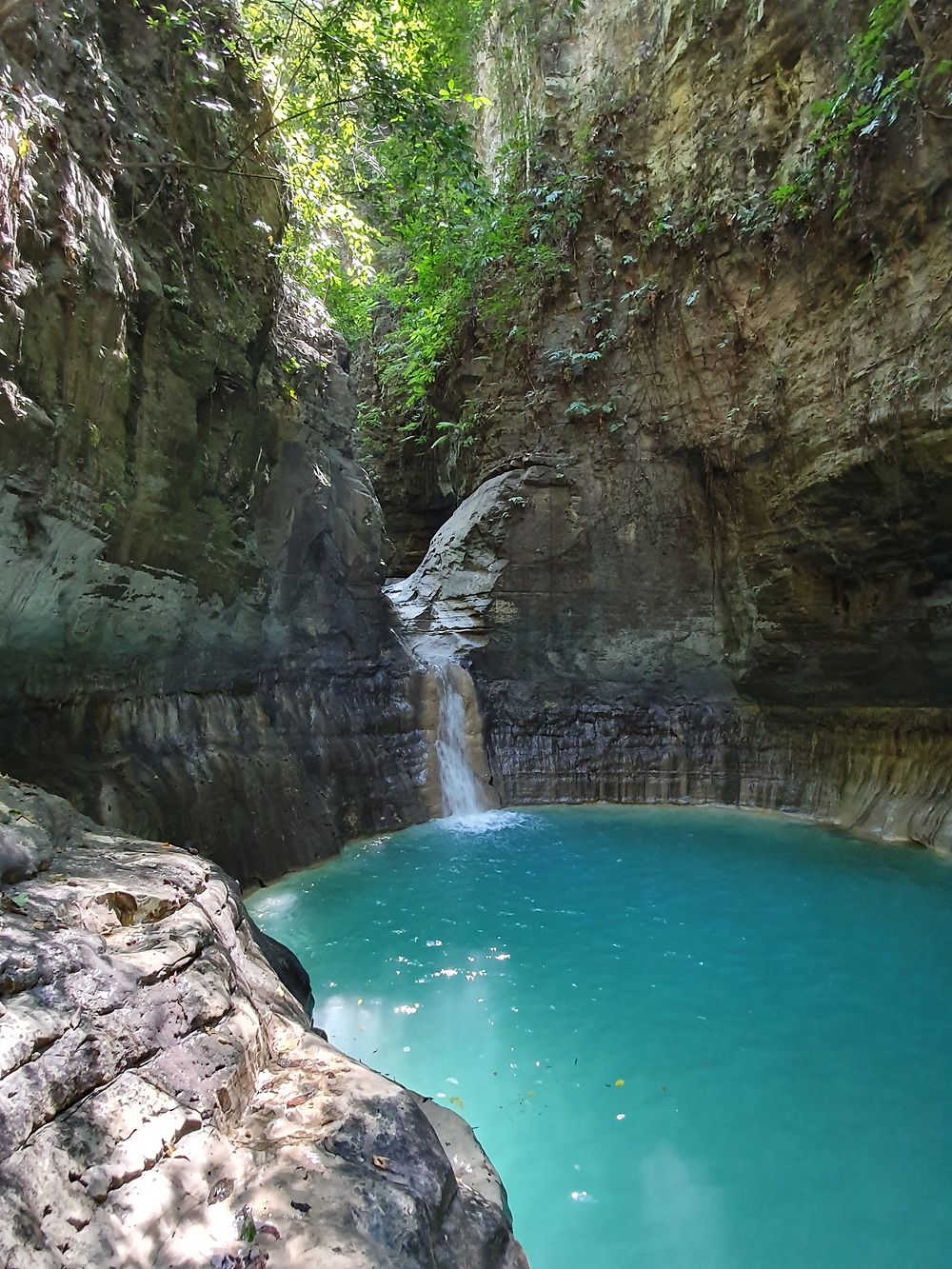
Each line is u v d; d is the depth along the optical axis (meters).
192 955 3.13
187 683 8.35
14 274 4.57
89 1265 1.91
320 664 10.64
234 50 7.91
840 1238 3.78
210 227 7.60
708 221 11.08
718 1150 4.39
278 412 9.20
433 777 11.60
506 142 14.59
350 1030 5.58
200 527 7.79
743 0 10.64
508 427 14.38
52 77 5.31
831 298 9.34
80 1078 2.29
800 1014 5.85
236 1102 2.79
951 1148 4.41
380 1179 2.61
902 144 7.96
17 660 5.81
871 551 9.49
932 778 9.85
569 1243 3.74
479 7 14.58
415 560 21.67
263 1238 2.23
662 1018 5.80
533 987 6.25
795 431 9.80
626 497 12.84
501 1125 4.59
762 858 9.42
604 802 12.52
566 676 13.10
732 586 11.87
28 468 4.96
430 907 7.91
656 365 12.29
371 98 8.14
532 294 14.01
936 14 7.59
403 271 17.38
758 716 12.09
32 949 2.61
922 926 7.37
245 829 8.23
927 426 7.87
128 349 6.16
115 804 6.53
